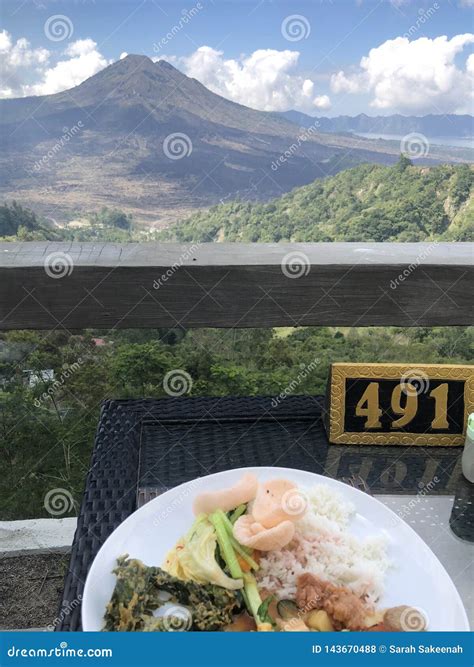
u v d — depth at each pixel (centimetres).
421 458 49
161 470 47
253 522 35
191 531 35
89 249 69
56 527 81
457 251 71
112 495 43
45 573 75
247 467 44
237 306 69
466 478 46
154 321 69
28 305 67
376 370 50
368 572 34
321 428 53
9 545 78
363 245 72
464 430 50
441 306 70
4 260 66
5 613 69
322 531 36
